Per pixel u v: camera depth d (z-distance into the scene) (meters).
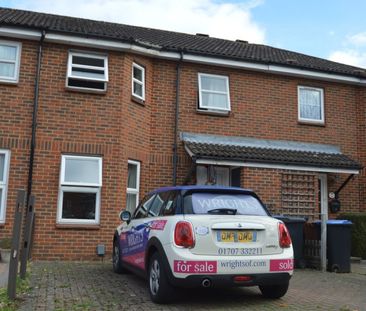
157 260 6.31
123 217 8.12
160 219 6.55
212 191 6.72
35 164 10.70
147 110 12.30
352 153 14.38
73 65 11.30
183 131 12.66
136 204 11.76
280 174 12.21
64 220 10.70
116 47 11.45
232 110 13.21
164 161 12.30
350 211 13.83
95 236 10.79
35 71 11.07
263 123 13.47
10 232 10.42
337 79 14.23
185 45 13.85
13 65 11.05
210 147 12.10
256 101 13.52
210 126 12.93
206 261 5.85
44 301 6.20
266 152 12.52
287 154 12.68
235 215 6.32
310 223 10.48
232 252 6.01
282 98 13.82
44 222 10.55
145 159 12.05
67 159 10.91
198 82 13.01
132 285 7.56
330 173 13.70
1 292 6.52
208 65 13.18
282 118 13.70
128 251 7.93
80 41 11.18
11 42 11.08
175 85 12.78
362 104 14.70
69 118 11.02
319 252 10.06
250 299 6.71
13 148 10.66
